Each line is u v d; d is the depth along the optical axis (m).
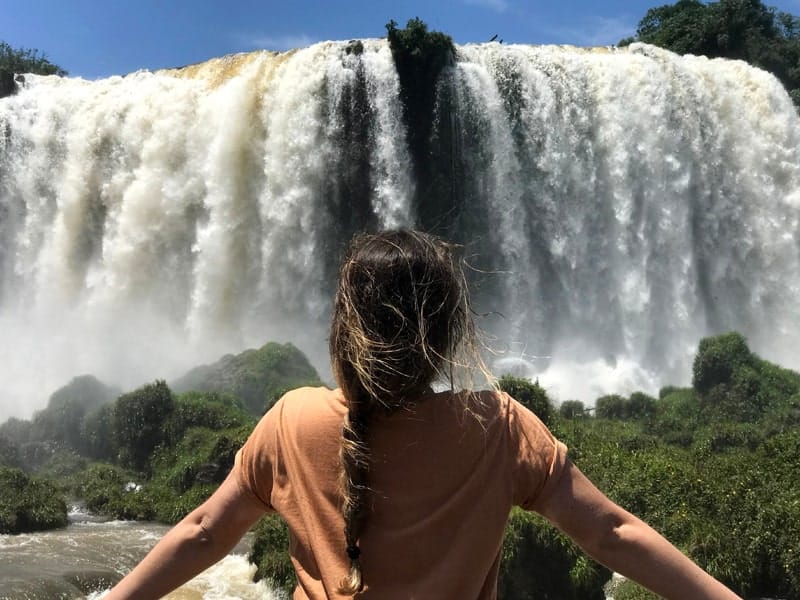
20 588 10.81
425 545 1.98
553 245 33.88
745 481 12.89
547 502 2.07
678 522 12.21
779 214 35.22
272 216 33.50
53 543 13.75
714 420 20.12
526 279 33.94
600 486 13.41
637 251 33.78
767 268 35.00
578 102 33.97
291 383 22.12
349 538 1.98
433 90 33.50
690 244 34.34
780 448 14.13
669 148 33.97
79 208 35.69
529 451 2.09
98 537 14.42
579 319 33.78
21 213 36.53
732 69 35.91
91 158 35.59
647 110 33.75
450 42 33.50
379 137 33.19
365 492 2.01
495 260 33.88
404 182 33.34
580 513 2.04
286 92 33.34
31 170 36.34
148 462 18.95
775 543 11.70
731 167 34.94
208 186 34.00
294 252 33.56
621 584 11.20
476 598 2.02
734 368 21.38
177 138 34.59
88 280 35.47
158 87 35.31
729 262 34.91
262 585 11.38
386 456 2.04
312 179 33.34
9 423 20.81
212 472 17.22
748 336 34.81
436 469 2.03
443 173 33.81
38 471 19.44
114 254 34.78
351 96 33.25
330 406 2.14
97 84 37.09
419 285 2.07
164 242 34.66
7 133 36.69
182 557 2.18
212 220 33.97
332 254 33.75
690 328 33.88
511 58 34.22
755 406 20.41
